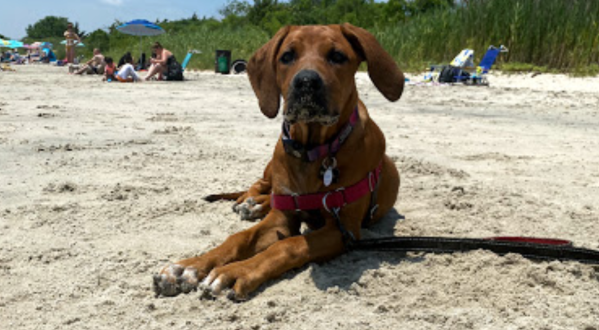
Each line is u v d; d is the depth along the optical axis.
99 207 3.94
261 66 3.25
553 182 4.92
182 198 4.23
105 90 13.52
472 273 2.77
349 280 2.74
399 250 3.03
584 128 8.23
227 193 4.21
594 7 16.38
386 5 38.62
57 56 53.72
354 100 3.10
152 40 32.16
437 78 15.92
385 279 2.70
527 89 13.81
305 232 3.54
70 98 11.37
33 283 2.69
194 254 3.10
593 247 3.32
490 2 17.59
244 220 3.75
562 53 16.33
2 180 4.66
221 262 2.81
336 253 3.00
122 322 2.31
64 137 6.68
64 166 5.20
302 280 2.73
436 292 2.56
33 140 6.43
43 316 2.37
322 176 3.00
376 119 8.84
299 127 3.04
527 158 5.98
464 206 4.10
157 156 5.73
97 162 5.39
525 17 16.95
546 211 4.03
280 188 3.20
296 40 2.98
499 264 2.83
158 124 7.99
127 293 2.58
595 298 2.52
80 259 2.99
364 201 3.18
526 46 16.88
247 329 2.26
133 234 3.43
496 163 5.73
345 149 3.04
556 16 16.45
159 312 2.41
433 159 5.84
